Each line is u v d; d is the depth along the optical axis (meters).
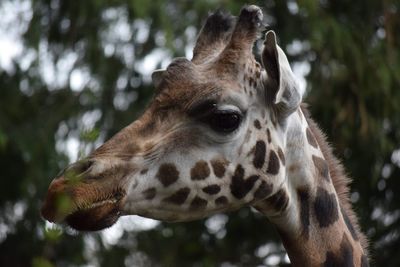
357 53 15.82
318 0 16.02
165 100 7.93
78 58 17.11
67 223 7.51
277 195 8.23
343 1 16.61
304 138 8.46
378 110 15.97
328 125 15.98
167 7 16.16
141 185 7.75
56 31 17.08
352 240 8.55
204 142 7.92
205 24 8.63
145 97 16.75
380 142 15.71
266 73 8.22
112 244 16.84
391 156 16.53
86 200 7.45
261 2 15.90
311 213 8.43
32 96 17.44
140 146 7.78
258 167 8.09
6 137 16.17
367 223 16.33
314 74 16.05
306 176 8.39
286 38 16.00
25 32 17.17
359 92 15.83
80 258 16.91
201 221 16.75
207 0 15.48
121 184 7.66
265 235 16.83
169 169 7.83
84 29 16.78
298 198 8.41
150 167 7.79
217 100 7.91
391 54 16.00
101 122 16.73
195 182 7.89
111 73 16.78
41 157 16.75
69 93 17.16
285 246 8.52
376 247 16.25
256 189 8.11
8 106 17.30
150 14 15.77
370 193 16.58
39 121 17.12
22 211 17.41
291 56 16.28
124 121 16.56
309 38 15.75
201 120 7.90
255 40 8.25
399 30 16.50
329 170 8.74
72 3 16.61
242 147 8.04
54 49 17.25
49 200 7.40
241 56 8.12
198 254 16.88
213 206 8.03
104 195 7.57
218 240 16.86
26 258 17.31
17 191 17.22
